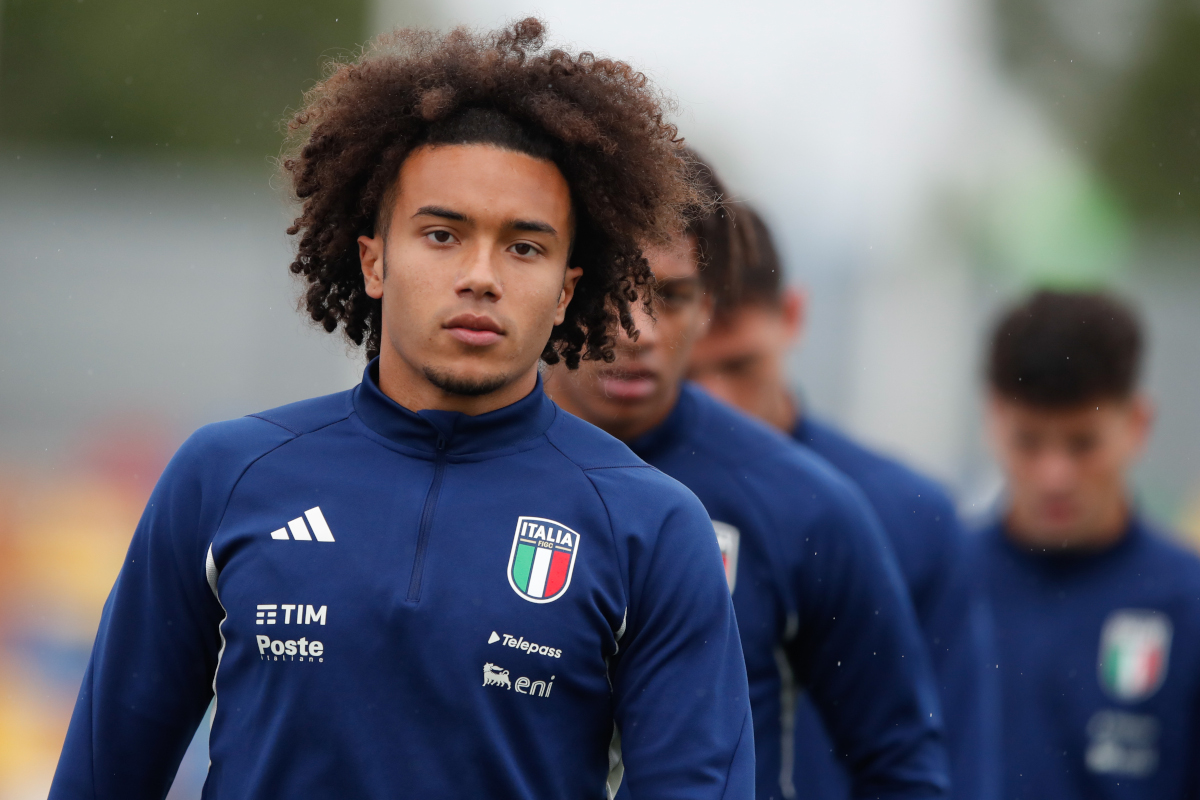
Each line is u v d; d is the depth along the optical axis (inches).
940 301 1750.7
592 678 327.0
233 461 336.5
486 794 315.9
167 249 1599.4
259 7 3405.5
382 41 381.1
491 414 336.5
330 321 388.8
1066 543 705.0
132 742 339.3
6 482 1486.2
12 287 1594.5
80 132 3376.0
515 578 323.0
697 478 508.1
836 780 593.3
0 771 1133.1
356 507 328.2
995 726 606.2
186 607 335.3
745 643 501.0
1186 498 1679.4
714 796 325.4
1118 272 1819.6
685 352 497.0
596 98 355.3
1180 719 690.8
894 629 514.9
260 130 3395.7
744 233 599.2
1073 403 687.1
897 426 1723.7
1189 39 3107.8
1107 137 3063.5
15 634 1261.1
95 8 3390.7
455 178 328.2
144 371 1593.3
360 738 313.0
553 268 337.4
